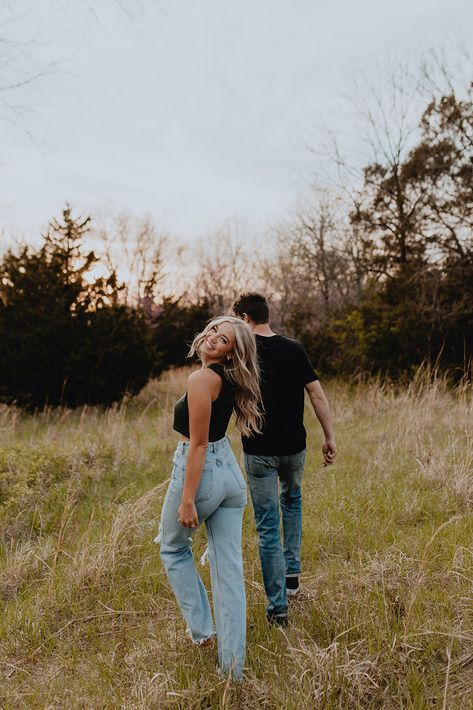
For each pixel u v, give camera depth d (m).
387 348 11.98
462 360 11.34
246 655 2.64
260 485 2.99
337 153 16.14
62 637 3.00
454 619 2.73
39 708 2.41
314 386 3.15
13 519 4.61
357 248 16.97
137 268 34.28
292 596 3.24
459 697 2.24
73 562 3.60
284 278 24.97
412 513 4.31
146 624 3.08
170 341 22.06
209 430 2.50
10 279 11.42
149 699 2.34
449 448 5.63
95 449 6.44
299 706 2.21
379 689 2.32
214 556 2.58
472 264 12.59
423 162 14.17
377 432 7.25
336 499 4.67
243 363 2.54
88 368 11.02
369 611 2.82
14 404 11.05
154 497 4.59
